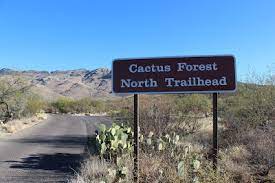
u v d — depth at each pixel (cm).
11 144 2462
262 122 1992
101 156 1521
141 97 2288
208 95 2662
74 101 8850
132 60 1124
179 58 1114
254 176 1420
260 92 2048
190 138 2012
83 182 1230
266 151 1553
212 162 1188
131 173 1188
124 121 2338
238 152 1700
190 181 1139
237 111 2081
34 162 1791
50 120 5122
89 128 3919
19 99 4434
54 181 1394
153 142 1505
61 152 2111
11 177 1462
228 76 1103
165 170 1210
